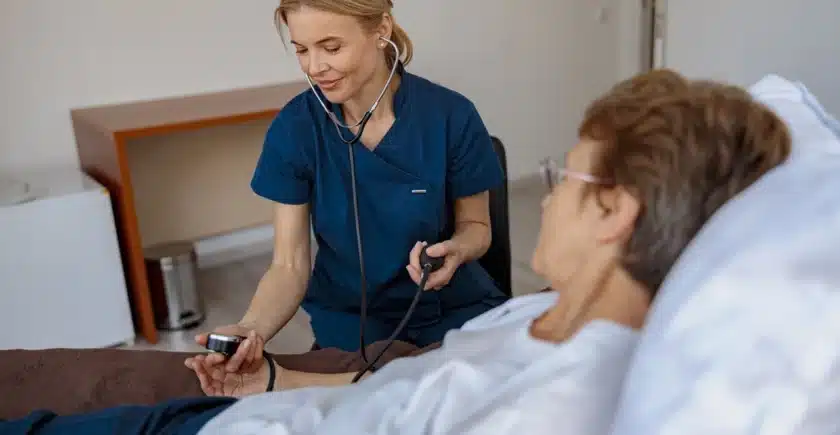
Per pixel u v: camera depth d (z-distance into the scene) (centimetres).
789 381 55
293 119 135
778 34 225
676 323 60
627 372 65
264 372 117
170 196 293
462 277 148
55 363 117
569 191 72
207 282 294
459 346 89
